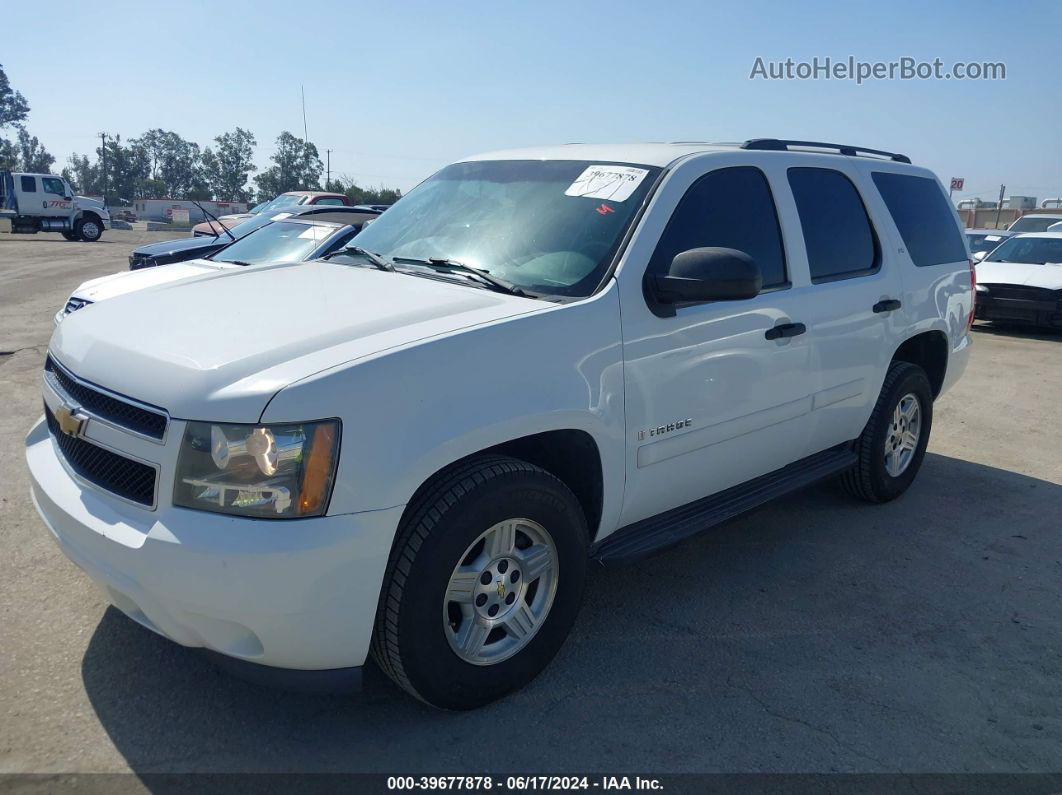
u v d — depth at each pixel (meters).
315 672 2.66
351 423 2.53
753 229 3.96
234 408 2.46
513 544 2.99
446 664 2.85
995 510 5.23
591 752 2.84
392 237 4.03
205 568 2.43
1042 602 4.05
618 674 3.31
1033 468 6.09
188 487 2.49
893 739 2.97
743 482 4.09
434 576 2.73
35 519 4.48
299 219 8.49
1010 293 11.80
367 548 2.55
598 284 3.27
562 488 3.07
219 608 2.46
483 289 3.32
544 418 2.96
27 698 2.99
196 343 2.75
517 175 4.02
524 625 3.10
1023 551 4.63
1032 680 3.38
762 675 3.34
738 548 4.57
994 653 3.57
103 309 3.29
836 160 4.64
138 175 116.38
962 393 8.36
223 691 3.09
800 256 4.15
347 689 2.71
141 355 2.72
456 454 2.74
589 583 4.11
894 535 4.80
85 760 2.71
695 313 3.51
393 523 2.60
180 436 2.49
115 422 2.68
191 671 3.20
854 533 4.81
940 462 6.18
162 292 3.45
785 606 3.92
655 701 3.14
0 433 5.93
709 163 3.81
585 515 3.37
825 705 3.15
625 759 2.81
